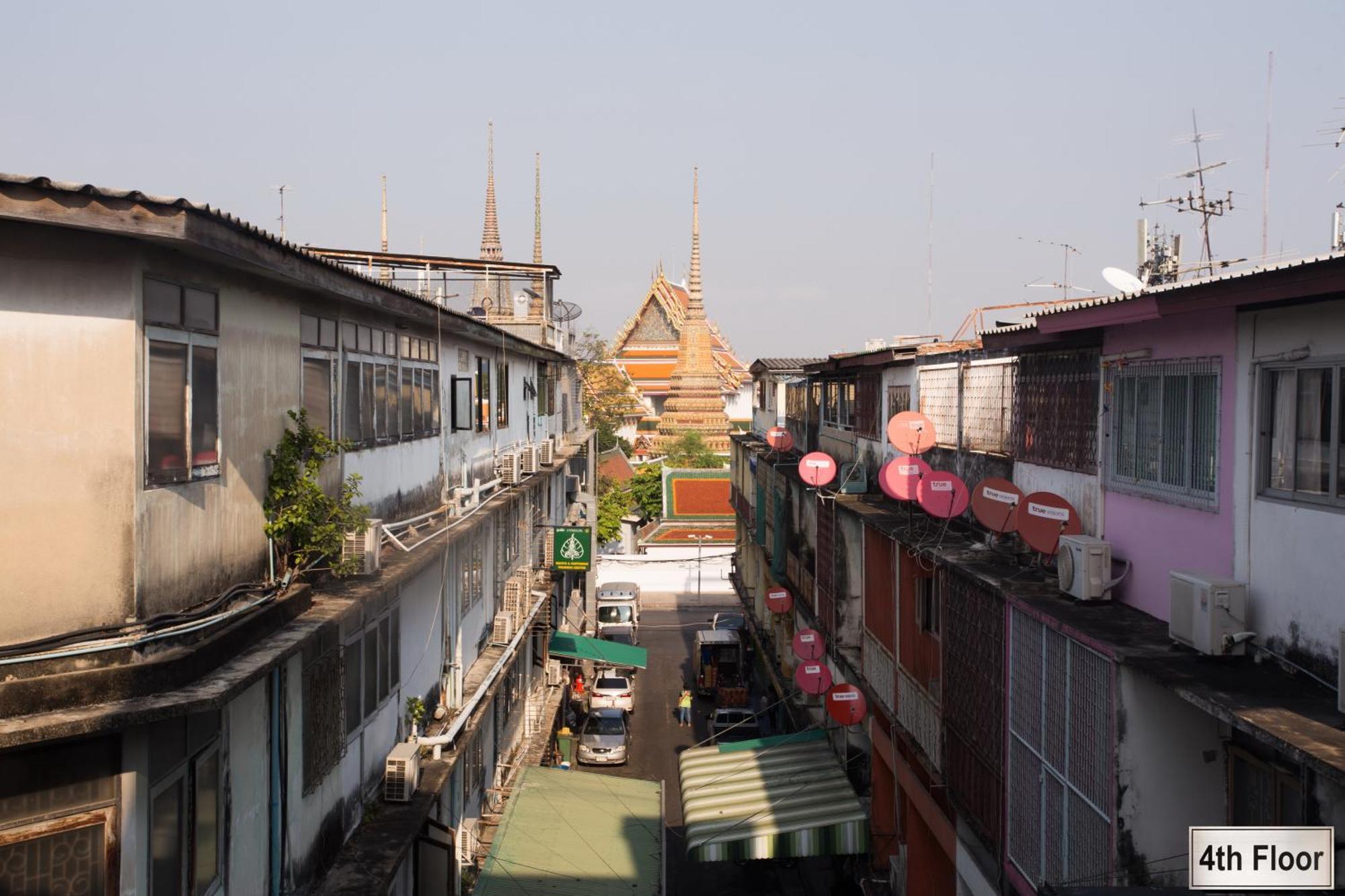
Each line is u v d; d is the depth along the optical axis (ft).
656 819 63.67
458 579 58.44
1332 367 25.21
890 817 62.28
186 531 26.32
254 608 28.71
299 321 34.58
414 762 43.75
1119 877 29.09
